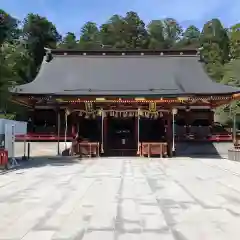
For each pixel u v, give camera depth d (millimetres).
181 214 8719
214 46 80875
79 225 7664
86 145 28109
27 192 11914
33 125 35688
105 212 8906
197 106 36062
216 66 63031
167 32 110938
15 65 47406
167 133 29531
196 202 10219
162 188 12805
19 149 32875
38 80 34531
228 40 82375
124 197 10984
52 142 33656
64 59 38812
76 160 25000
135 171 18406
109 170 18828
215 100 32312
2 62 24844
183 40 98312
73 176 16250
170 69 36594
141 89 31453
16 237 6785
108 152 30891
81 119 31938
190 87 32312
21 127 24062
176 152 32625
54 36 76812
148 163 22938
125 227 7512
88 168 19797
